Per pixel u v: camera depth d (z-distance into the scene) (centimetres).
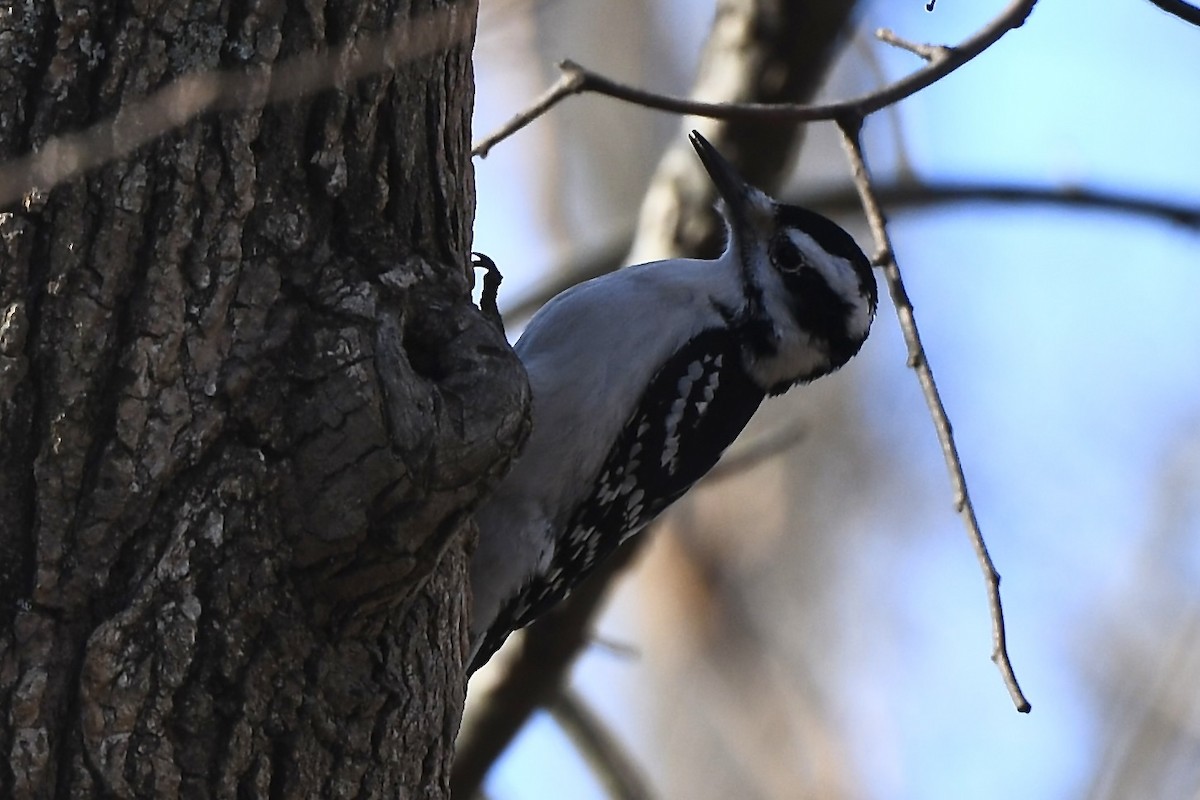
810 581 2214
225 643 623
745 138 1306
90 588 610
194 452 628
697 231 1324
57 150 621
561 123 2170
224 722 623
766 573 2228
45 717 597
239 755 624
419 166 722
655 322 1102
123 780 601
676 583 2233
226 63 652
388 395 638
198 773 615
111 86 632
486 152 948
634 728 2180
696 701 2181
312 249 671
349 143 687
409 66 715
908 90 891
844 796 2083
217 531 625
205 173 646
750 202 1168
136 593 613
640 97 927
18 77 627
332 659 652
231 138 652
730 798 2111
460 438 648
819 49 1301
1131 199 1345
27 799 591
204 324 638
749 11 1311
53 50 629
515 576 1059
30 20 630
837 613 2195
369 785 668
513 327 1452
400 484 633
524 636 1317
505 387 671
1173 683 1633
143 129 632
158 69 640
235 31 656
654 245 1341
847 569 2203
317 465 632
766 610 2212
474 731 1325
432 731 719
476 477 656
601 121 2164
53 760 596
